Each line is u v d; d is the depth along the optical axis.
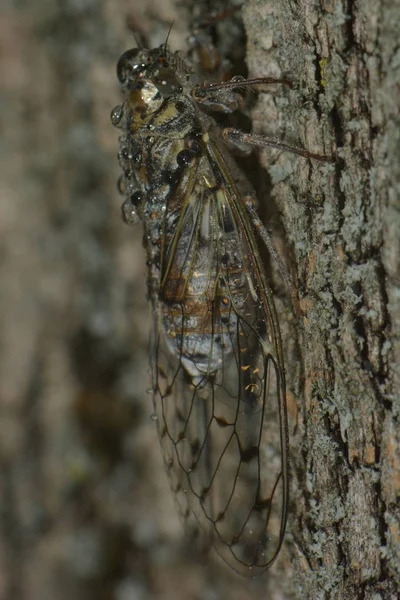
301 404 0.26
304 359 0.26
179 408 0.26
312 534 0.26
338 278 0.25
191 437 0.26
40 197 0.29
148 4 0.27
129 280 0.28
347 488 0.25
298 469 0.26
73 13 0.28
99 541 0.28
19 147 0.29
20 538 0.28
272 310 0.26
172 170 0.26
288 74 0.26
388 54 0.25
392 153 0.25
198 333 0.26
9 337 0.29
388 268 0.25
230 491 0.26
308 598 0.26
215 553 0.27
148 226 0.26
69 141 0.28
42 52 0.28
